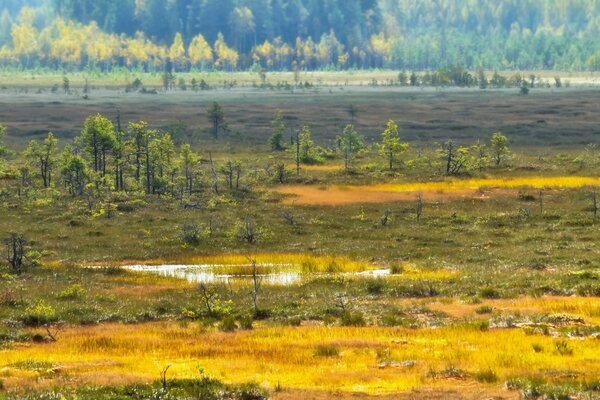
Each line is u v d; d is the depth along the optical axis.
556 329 54.81
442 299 69.31
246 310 65.88
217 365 45.06
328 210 127.31
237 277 84.94
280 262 92.62
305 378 41.31
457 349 48.69
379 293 73.94
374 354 47.88
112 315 64.62
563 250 95.56
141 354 49.19
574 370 42.06
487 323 56.97
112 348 51.44
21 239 95.81
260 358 47.25
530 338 51.72
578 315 59.06
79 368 44.41
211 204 131.75
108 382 39.66
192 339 54.22
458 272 83.94
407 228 112.94
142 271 87.94
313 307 66.12
